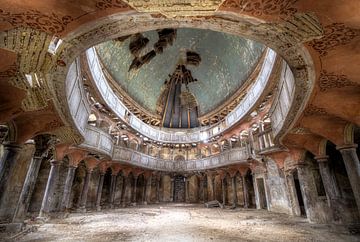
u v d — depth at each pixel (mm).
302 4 3299
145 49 23156
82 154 14859
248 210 18219
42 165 14312
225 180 25766
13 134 7555
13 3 3299
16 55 4457
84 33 4152
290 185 14328
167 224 10867
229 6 3643
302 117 7516
